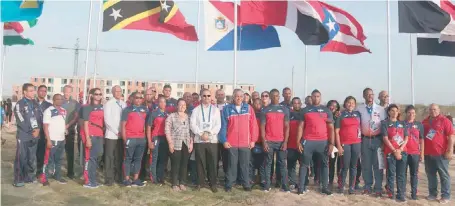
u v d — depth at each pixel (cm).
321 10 931
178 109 782
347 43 1079
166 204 673
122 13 999
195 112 781
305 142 767
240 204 698
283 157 792
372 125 789
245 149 775
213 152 771
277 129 783
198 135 768
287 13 939
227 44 1060
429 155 784
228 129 778
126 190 748
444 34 1060
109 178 778
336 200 751
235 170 780
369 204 736
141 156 792
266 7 952
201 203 691
